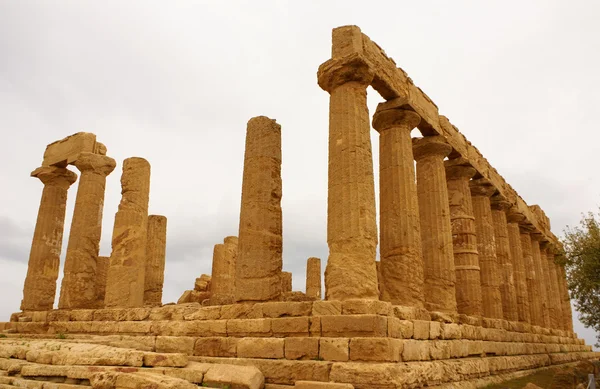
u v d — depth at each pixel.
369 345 10.27
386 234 14.83
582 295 25.58
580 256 25.36
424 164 18.06
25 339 16.81
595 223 25.28
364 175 12.62
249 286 13.80
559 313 31.55
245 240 14.26
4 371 12.39
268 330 12.27
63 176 23.81
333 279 12.10
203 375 11.07
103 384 9.97
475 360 15.10
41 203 23.44
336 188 12.68
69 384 10.79
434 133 18.11
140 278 18.56
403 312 12.24
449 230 17.25
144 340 14.43
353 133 12.92
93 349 12.45
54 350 12.81
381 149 15.80
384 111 15.73
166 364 11.55
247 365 11.64
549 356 23.80
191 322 14.22
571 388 15.38
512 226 26.25
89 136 22.30
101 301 23.05
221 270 25.88
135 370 10.97
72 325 18.17
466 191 20.23
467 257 19.28
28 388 10.90
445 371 12.55
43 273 22.33
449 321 14.68
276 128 15.38
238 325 12.95
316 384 10.07
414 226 14.63
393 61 16.14
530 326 24.36
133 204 18.97
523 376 18.31
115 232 18.73
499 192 23.56
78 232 20.50
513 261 25.72
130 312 16.89
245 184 14.86
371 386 9.75
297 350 11.25
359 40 13.95
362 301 11.23
